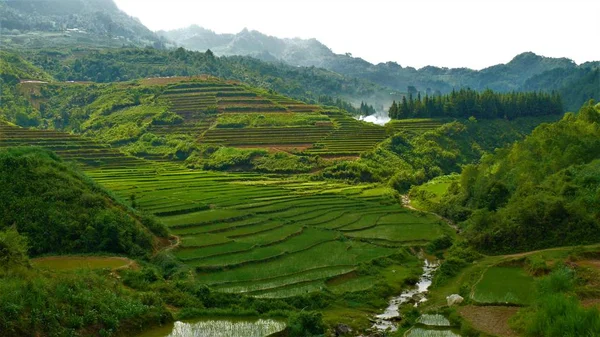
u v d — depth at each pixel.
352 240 57.56
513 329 31.28
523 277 42.28
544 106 167.25
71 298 29.94
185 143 130.12
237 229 58.06
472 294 38.38
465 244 54.97
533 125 160.62
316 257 48.47
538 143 74.19
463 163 128.75
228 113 155.75
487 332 31.28
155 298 34.09
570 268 39.38
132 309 31.62
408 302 40.06
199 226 57.84
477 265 47.62
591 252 43.19
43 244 43.41
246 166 113.94
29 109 182.88
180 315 33.75
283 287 39.94
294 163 111.31
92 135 153.50
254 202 74.31
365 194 86.81
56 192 47.22
